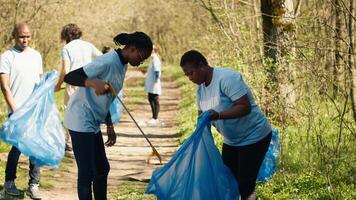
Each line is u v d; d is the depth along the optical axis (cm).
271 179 1232
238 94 897
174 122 2612
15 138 1098
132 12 4809
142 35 938
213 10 2398
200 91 941
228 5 2341
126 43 937
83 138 946
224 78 904
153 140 2133
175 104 3494
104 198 1005
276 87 1562
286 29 1848
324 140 1293
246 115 913
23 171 1362
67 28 1548
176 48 6262
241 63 1797
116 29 4309
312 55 1322
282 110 1491
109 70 929
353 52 1244
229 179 914
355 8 1513
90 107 947
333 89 1367
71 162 1571
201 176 904
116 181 1406
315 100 1420
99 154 988
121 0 4194
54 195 1218
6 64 1138
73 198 1205
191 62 910
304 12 1777
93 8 3659
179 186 904
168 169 906
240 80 905
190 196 900
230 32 2239
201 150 904
